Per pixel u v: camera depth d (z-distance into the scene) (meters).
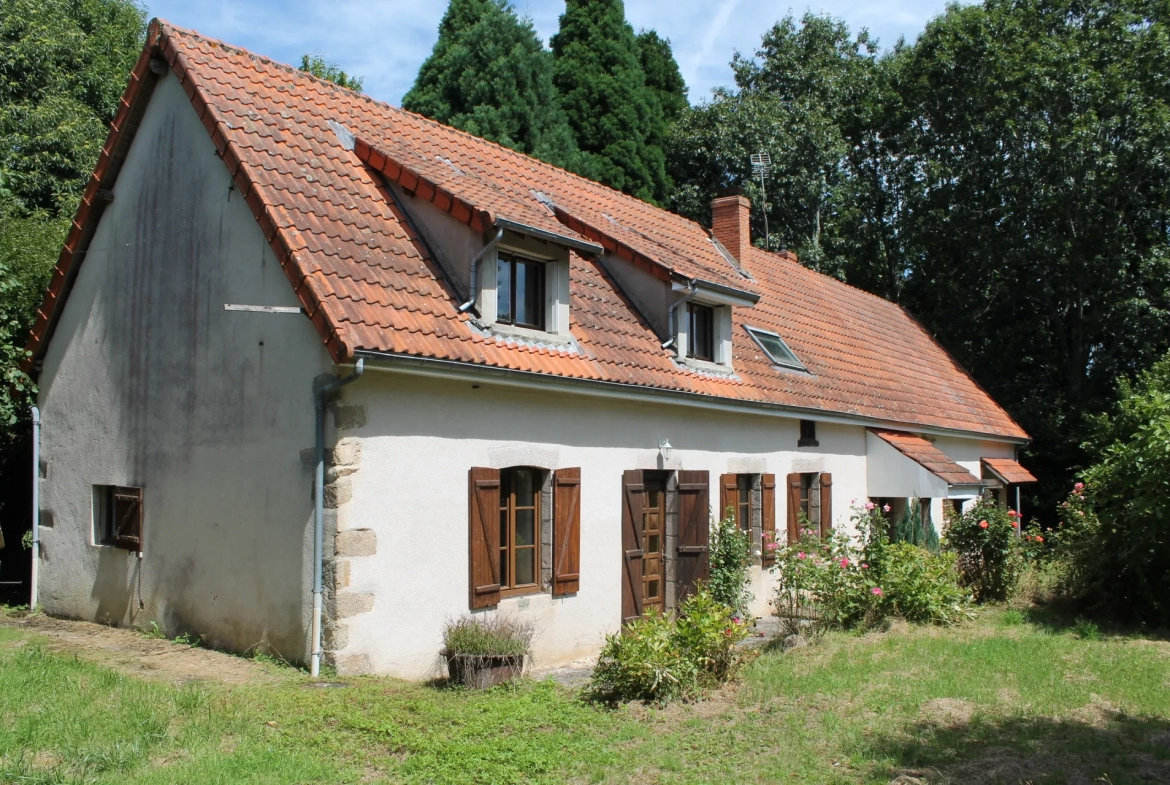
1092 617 12.91
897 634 11.42
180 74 10.20
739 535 12.66
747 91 34.94
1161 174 23.62
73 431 11.74
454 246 10.13
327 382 8.58
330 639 8.41
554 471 10.55
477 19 32.44
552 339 10.69
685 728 7.55
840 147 31.06
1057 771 6.59
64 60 20.84
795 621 11.80
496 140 29.03
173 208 10.48
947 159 27.47
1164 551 12.33
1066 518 15.04
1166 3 24.19
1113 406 23.44
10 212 15.98
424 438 9.17
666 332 12.70
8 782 5.58
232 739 6.69
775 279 19.36
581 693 8.52
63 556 11.74
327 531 8.48
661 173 33.22
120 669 8.52
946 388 21.45
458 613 9.39
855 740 7.24
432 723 7.27
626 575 11.50
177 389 10.23
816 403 14.95
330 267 8.93
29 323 13.71
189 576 9.91
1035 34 25.42
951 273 27.27
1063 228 24.72
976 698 8.40
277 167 9.70
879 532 13.09
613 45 33.69
